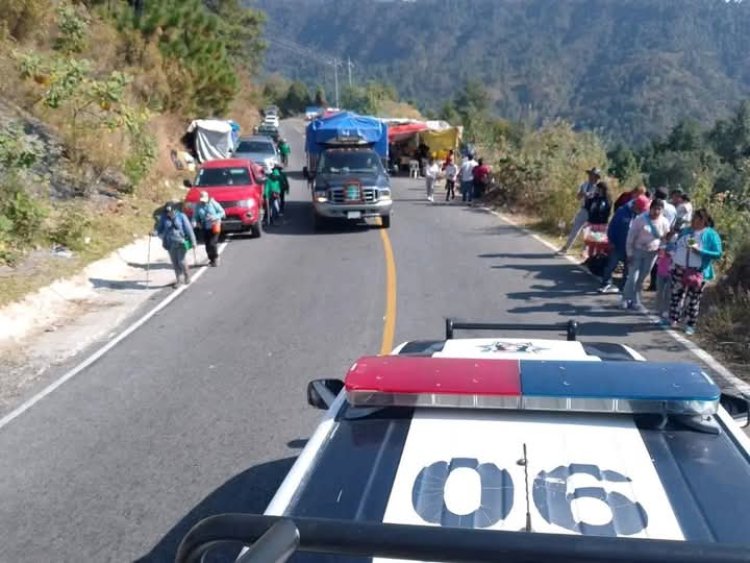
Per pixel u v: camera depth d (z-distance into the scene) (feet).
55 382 30.96
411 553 6.42
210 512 20.35
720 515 9.37
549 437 10.59
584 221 56.49
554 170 79.61
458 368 11.42
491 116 398.62
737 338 34.78
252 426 25.90
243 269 54.24
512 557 6.25
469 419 10.99
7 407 28.22
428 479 10.12
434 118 353.72
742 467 10.11
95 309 43.52
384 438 10.89
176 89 112.16
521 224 74.28
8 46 79.46
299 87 400.47
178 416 26.96
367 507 9.80
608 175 78.79
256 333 37.50
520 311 40.91
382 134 97.66
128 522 19.94
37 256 52.13
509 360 11.69
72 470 22.93
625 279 43.96
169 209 48.78
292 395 28.78
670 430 10.69
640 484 9.83
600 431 10.63
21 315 40.50
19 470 22.98
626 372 11.12
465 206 90.02
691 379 10.87
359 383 11.11
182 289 48.34
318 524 6.64
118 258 56.49
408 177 132.98
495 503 9.68
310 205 92.43
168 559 18.31
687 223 38.88
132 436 25.31
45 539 19.22
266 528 6.76
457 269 52.16
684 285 35.78
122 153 78.48
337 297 44.60
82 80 74.43
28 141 60.49
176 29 114.42
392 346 34.86
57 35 89.30
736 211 52.16
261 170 77.41
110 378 31.30
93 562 18.24
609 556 6.15
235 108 173.58
